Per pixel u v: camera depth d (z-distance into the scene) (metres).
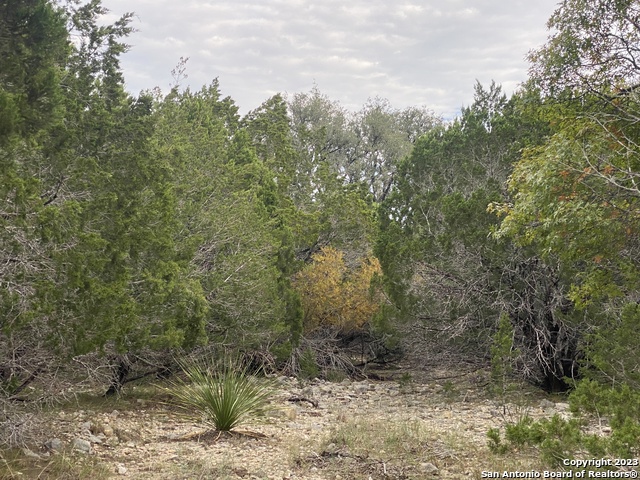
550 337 14.27
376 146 42.06
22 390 9.79
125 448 8.31
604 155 9.88
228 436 9.26
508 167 16.78
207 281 14.44
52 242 7.88
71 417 9.73
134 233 10.33
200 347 14.23
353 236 22.58
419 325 15.80
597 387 7.15
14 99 7.04
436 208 16.77
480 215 14.65
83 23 11.52
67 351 8.38
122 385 12.46
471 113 19.16
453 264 15.18
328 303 19.27
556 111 11.22
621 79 10.67
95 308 8.26
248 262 15.07
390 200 18.72
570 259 10.36
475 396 14.09
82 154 10.89
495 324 14.90
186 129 19.67
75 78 11.19
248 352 16.19
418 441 8.81
